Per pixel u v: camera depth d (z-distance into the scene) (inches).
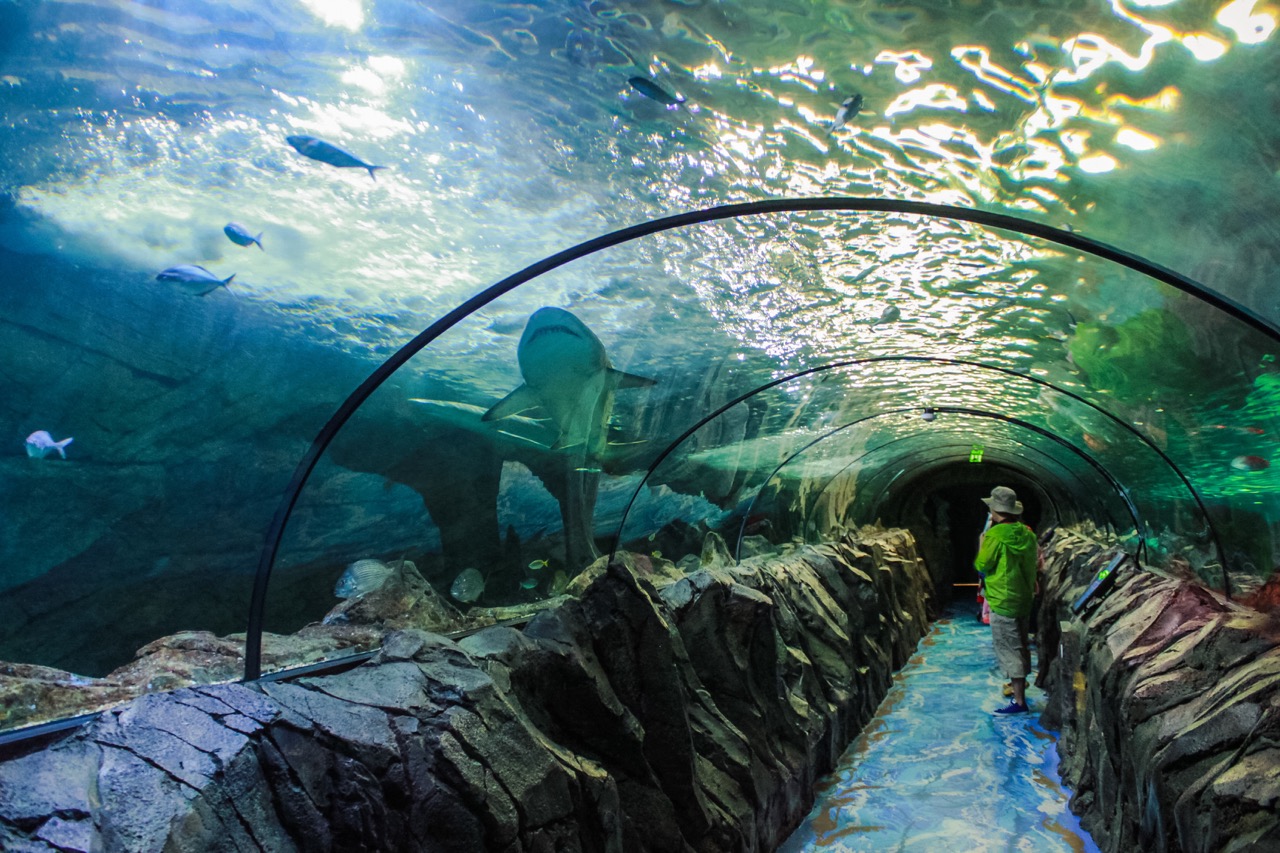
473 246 159.8
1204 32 97.0
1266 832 111.0
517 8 106.8
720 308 223.6
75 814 80.5
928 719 381.7
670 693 188.1
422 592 200.1
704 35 113.2
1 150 108.0
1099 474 486.6
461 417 223.0
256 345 168.7
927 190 147.7
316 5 99.5
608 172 143.6
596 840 142.9
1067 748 283.1
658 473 315.6
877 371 332.2
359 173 134.1
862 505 721.0
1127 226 142.7
